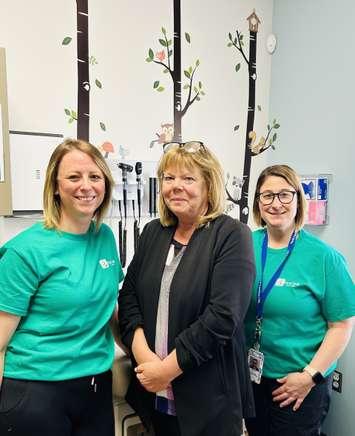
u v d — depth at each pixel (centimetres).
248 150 262
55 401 119
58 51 198
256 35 258
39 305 121
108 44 210
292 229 157
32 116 194
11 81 188
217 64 246
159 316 129
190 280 123
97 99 210
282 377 151
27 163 188
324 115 229
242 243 124
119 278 143
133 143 222
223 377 123
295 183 152
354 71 211
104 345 133
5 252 120
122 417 158
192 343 116
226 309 116
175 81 232
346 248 218
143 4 218
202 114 244
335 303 148
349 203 216
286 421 150
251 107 261
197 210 130
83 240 131
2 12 183
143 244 143
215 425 121
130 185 218
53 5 195
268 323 152
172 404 131
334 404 222
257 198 162
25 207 189
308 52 237
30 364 118
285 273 152
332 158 225
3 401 116
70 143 128
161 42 226
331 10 222
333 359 148
